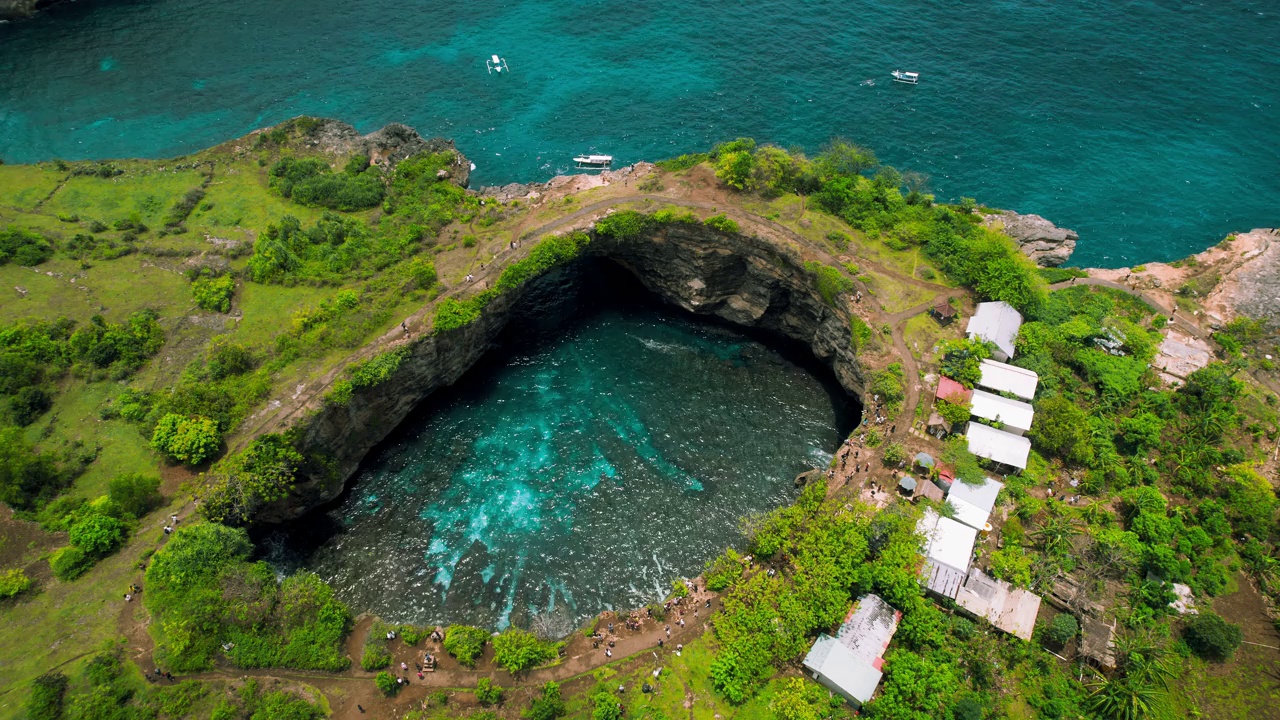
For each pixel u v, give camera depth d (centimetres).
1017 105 13475
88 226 10594
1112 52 14512
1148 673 6512
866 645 6544
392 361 8506
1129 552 7306
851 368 9406
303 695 6431
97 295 9544
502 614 7512
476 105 13850
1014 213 11238
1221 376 8700
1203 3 15650
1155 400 8644
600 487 8725
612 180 11356
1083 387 8956
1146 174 12281
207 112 13562
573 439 9256
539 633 7331
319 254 10056
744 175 10631
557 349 10431
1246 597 7338
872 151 12594
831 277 9500
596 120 13500
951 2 15912
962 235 10156
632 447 9181
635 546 8131
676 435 9331
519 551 8069
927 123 13175
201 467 7844
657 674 6594
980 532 7488
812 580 6888
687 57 14850
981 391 8538
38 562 7056
